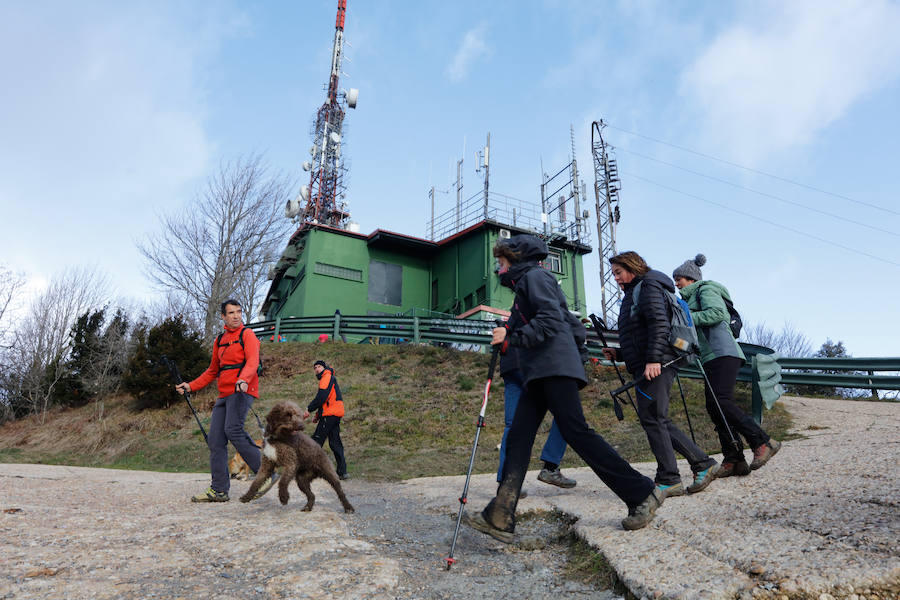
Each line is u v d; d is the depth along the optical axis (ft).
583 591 8.66
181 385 17.51
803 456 16.01
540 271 11.28
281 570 8.72
